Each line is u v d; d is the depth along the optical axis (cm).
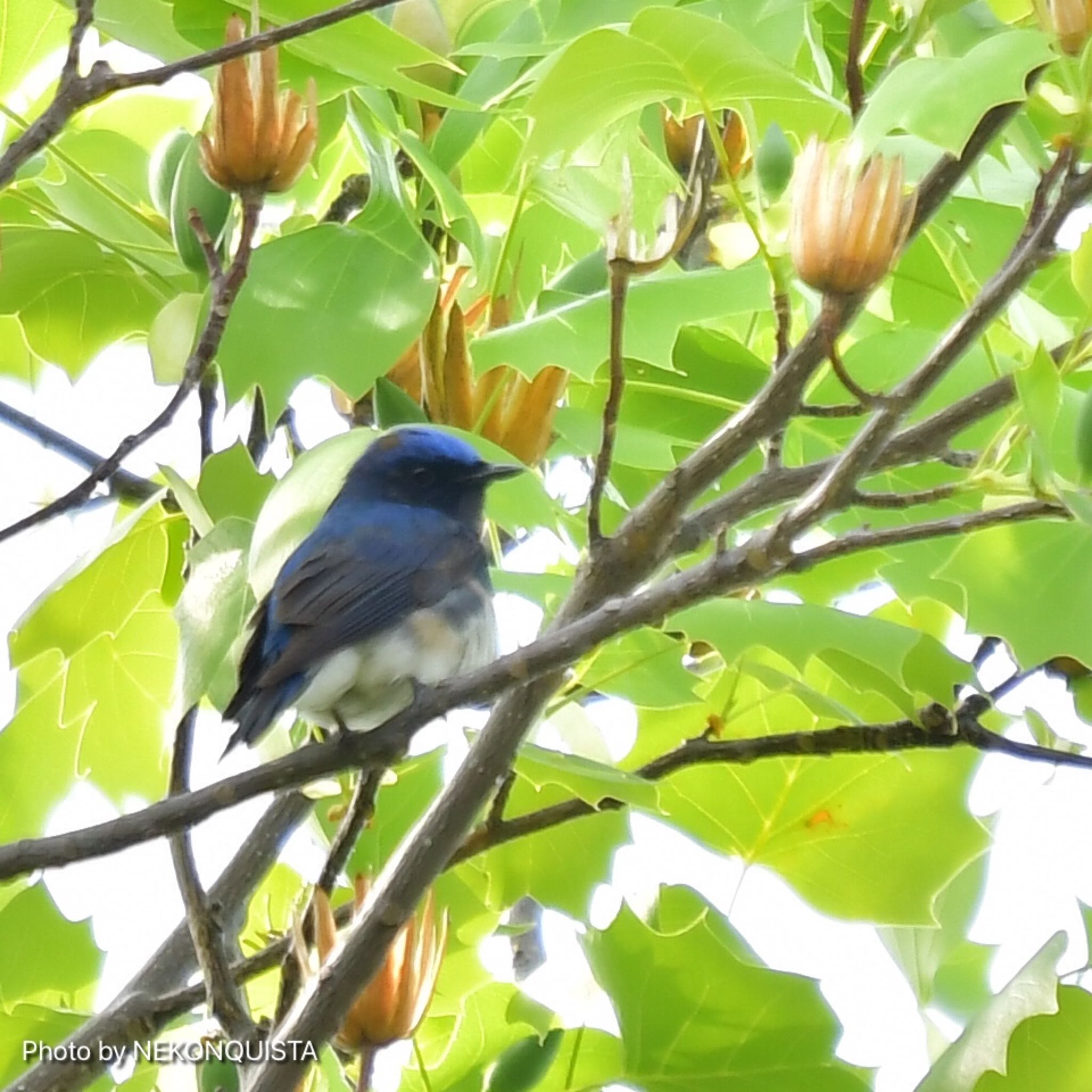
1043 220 577
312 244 790
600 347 783
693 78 634
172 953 897
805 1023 785
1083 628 665
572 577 873
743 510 722
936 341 930
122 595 851
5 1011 869
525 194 839
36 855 589
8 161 574
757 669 769
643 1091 796
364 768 628
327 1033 660
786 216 762
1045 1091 709
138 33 748
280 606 800
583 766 708
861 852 853
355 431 709
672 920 858
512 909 1022
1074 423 760
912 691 744
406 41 677
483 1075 848
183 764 663
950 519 570
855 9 669
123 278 921
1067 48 587
